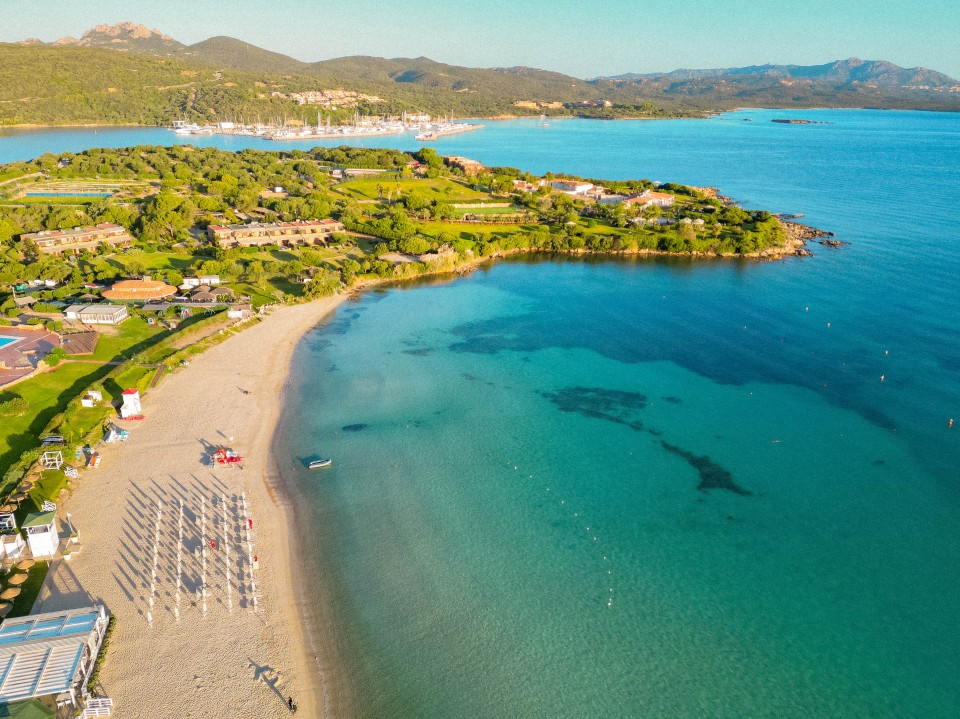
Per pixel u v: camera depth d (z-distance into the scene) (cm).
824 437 10850
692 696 6250
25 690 5519
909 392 12406
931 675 6488
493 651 6688
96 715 5641
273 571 7606
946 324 15912
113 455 9656
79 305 14812
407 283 19825
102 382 11506
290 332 15112
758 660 6638
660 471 9881
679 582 7669
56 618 6347
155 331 14200
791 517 8831
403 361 13788
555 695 6225
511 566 7862
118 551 7656
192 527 8169
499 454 10281
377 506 8900
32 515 7531
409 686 6253
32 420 10262
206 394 11756
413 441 10588
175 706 5794
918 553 8169
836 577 7762
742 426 11212
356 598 7281
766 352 14425
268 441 10369
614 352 14488
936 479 9662
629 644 6812
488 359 14000
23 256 18350
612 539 8381
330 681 6238
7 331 13588
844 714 6088
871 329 15700
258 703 5916
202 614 6856
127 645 6388
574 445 10575
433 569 7775
